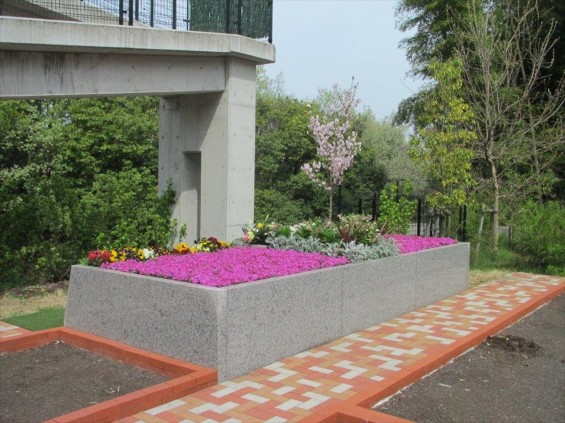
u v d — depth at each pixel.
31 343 6.09
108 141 16.27
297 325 6.02
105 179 14.35
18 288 9.45
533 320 8.32
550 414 4.66
